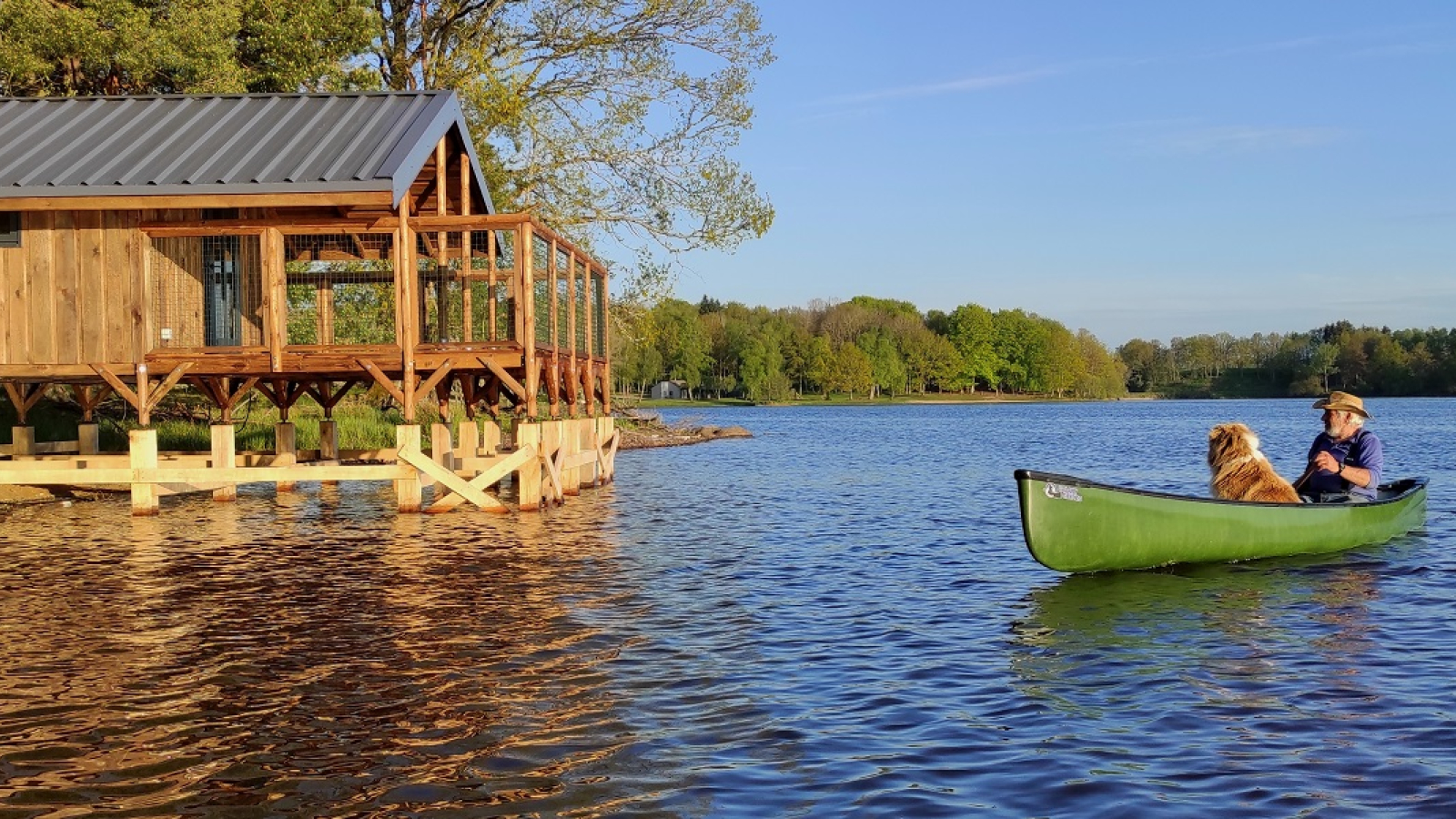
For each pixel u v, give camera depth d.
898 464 29.77
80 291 15.92
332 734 6.29
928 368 132.62
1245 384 158.62
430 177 19.73
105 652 8.13
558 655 7.98
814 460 31.92
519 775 5.66
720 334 129.62
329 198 14.89
